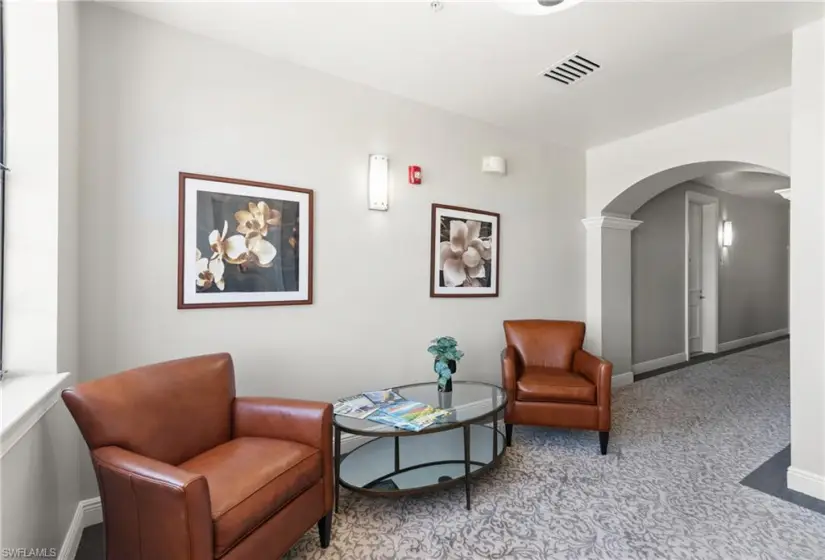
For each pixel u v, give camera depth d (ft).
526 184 12.30
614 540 5.97
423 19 6.80
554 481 7.66
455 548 5.83
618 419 10.93
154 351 6.88
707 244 19.75
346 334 8.94
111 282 6.53
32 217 5.13
